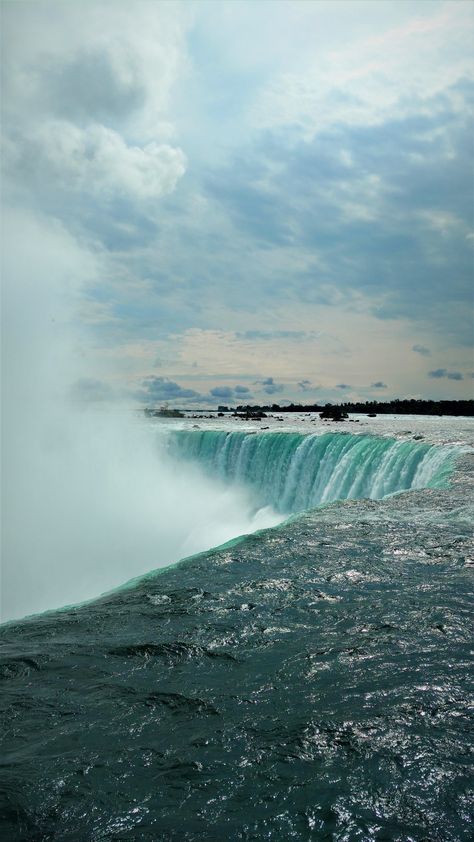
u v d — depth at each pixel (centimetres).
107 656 534
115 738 401
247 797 341
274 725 417
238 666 514
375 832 312
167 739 399
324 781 355
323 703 448
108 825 318
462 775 360
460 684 478
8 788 346
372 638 573
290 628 598
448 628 595
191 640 569
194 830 314
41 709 438
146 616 636
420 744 394
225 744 394
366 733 407
